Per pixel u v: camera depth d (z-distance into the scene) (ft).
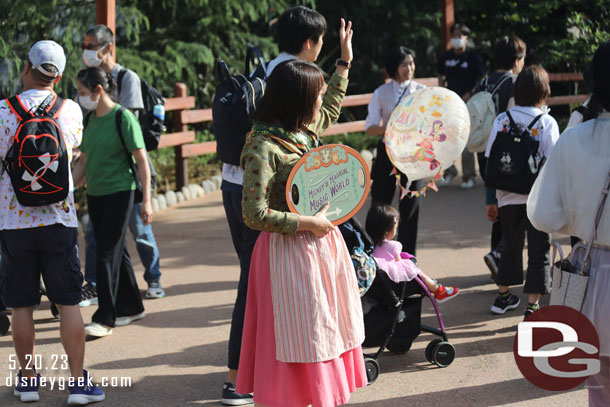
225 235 25.17
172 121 39.73
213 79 40.50
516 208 16.38
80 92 15.83
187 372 14.47
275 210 10.68
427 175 16.21
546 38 38.01
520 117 16.28
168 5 39.29
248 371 11.09
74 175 16.56
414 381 13.84
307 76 10.43
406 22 44.78
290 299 10.38
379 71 45.70
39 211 12.78
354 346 10.85
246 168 10.34
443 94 15.79
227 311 17.95
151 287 19.01
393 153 16.24
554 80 37.42
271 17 41.09
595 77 9.45
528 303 16.74
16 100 12.74
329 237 10.77
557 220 9.77
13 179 12.50
